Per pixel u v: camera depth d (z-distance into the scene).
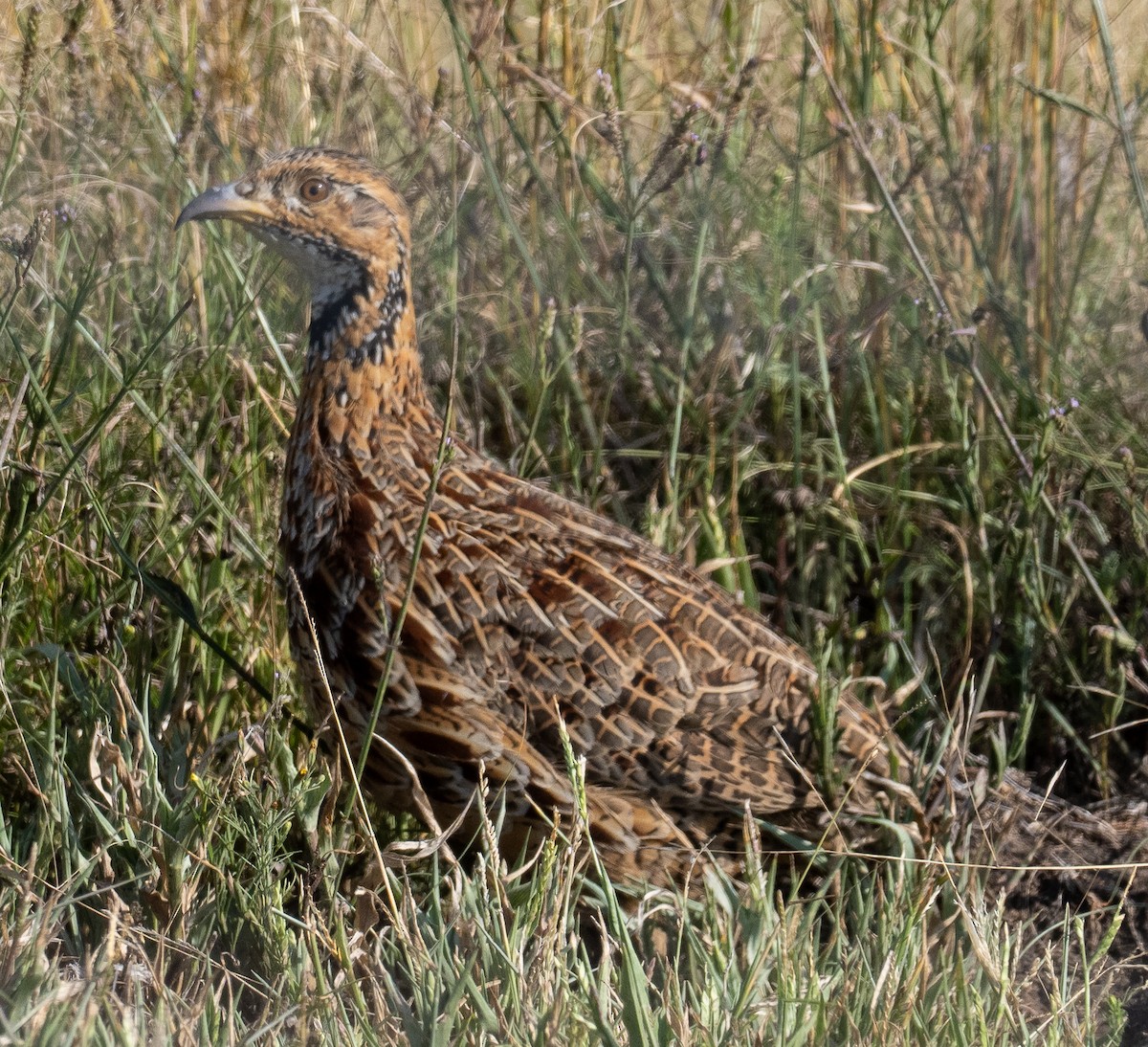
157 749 9.02
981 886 9.31
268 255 12.20
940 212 12.75
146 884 8.26
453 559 8.95
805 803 9.05
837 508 11.39
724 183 12.48
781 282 12.14
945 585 11.73
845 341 12.27
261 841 8.45
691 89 12.38
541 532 9.27
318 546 9.16
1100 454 11.83
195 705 9.70
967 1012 7.52
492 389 12.43
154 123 12.40
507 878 8.11
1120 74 14.48
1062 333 12.15
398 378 9.34
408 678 8.88
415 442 9.31
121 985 7.88
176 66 12.65
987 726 11.14
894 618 11.68
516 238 11.19
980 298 12.30
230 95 12.77
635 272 12.45
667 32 14.32
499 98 12.07
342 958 7.61
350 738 9.23
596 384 12.45
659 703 8.91
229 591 10.28
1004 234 12.32
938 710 10.57
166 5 13.04
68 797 9.03
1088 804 10.82
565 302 12.12
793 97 14.06
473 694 8.86
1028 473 11.04
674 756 8.91
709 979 7.60
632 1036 7.09
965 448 11.10
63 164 12.00
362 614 8.95
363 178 9.24
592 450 11.87
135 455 10.72
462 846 9.42
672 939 8.82
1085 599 11.58
